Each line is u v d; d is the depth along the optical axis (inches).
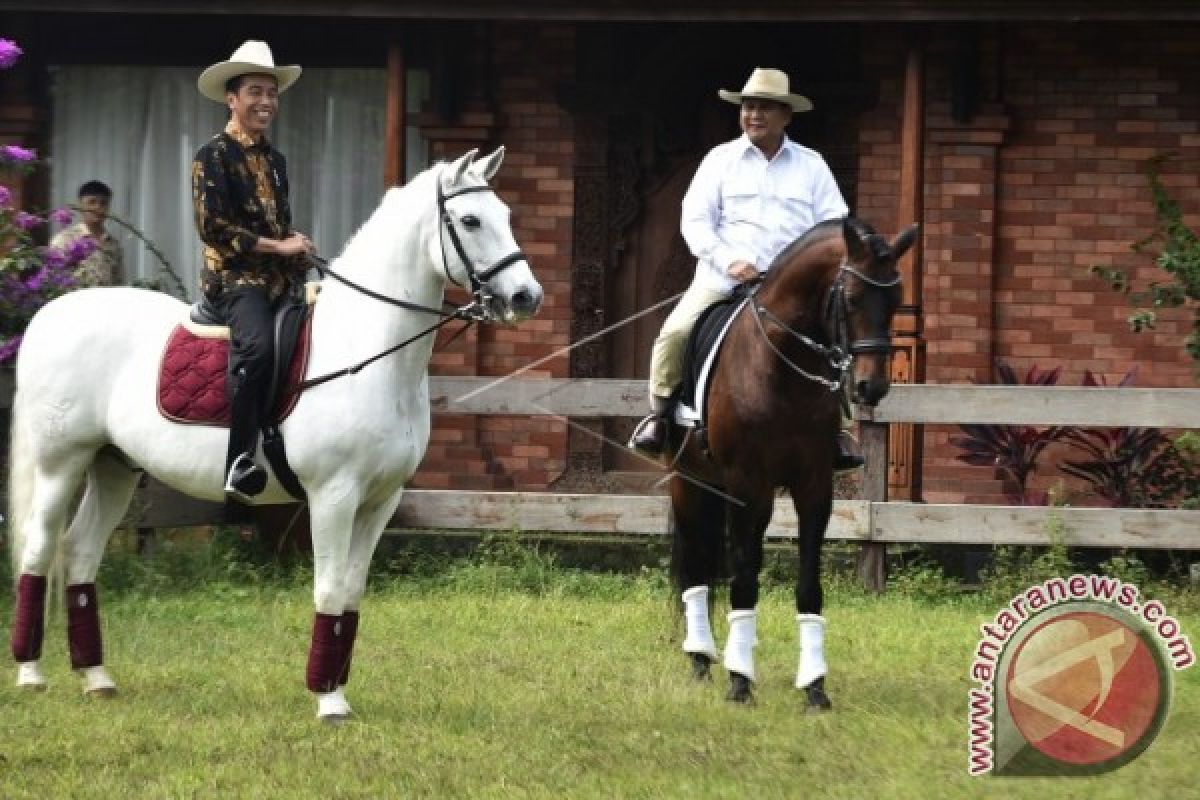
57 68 765.9
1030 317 716.0
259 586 608.7
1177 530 601.9
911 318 645.3
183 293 671.1
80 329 434.0
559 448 732.7
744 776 358.9
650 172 739.4
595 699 435.8
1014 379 680.4
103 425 431.5
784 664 492.1
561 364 738.2
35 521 436.5
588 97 736.3
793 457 424.2
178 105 765.9
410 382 407.2
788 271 422.3
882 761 369.4
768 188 458.6
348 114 762.2
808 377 418.6
